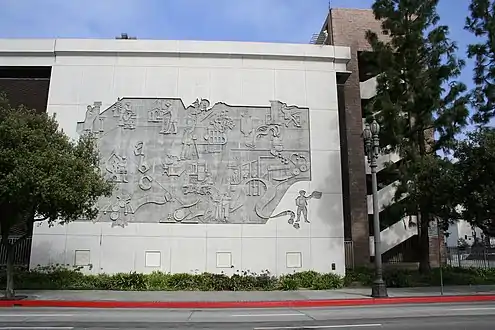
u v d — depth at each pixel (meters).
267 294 18.61
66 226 22.50
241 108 24.27
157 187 23.09
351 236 26.62
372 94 30.28
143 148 23.50
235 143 23.81
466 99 22.30
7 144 15.54
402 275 22.03
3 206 16.33
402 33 23.55
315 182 23.77
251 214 23.11
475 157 18.86
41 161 15.11
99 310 14.55
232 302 15.83
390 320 11.44
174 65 24.52
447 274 22.92
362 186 27.56
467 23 24.92
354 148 28.19
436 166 20.23
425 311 13.48
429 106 22.61
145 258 22.39
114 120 23.80
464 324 10.55
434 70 22.47
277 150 23.92
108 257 22.31
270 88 24.64
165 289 20.06
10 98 25.34
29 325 10.83
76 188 15.92
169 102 24.09
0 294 17.77
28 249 22.91
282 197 23.44
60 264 22.14
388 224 29.14
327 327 10.25
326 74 25.11
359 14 30.98
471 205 19.02
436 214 21.00
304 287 20.81
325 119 24.56
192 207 22.97
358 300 16.30
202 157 23.55
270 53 24.89
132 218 22.73
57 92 24.03
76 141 22.89
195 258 22.48
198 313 13.67
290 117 24.39
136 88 24.19
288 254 22.88
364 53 24.97
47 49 24.39
